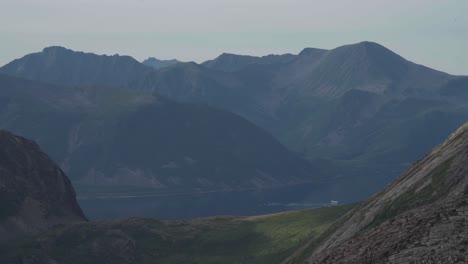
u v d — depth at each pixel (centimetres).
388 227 5884
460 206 5462
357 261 5416
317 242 12588
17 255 18412
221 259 18162
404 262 4822
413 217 5744
